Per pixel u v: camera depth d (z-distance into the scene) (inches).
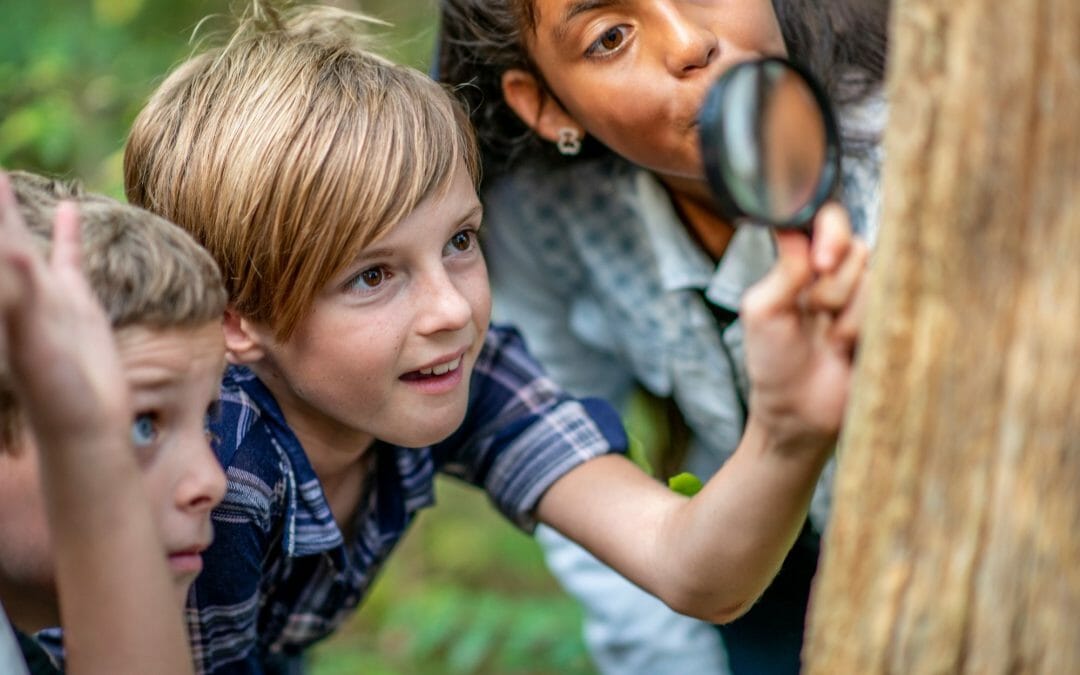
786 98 45.2
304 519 69.7
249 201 62.7
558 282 100.0
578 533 73.6
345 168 61.8
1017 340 39.6
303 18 79.0
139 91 128.2
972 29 39.4
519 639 124.9
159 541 46.9
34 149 128.4
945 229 40.1
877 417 41.8
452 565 150.6
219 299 53.9
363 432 70.5
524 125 89.1
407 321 63.7
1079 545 39.6
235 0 114.1
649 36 71.9
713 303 90.3
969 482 40.4
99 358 44.3
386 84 64.6
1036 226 39.2
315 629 79.2
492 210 96.0
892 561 41.8
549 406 77.0
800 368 47.3
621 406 105.3
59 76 127.2
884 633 41.9
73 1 133.4
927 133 40.2
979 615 40.5
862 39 82.7
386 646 139.9
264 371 68.2
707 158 44.2
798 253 45.8
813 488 54.1
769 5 73.3
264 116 63.4
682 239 89.1
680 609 65.3
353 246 61.7
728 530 57.3
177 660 47.2
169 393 51.6
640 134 74.5
